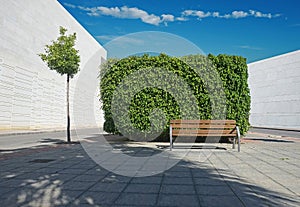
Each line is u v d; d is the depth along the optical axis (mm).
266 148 9492
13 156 7418
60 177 4934
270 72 36469
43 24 24641
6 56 19500
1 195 3854
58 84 27828
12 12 20172
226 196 3846
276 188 4262
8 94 19797
